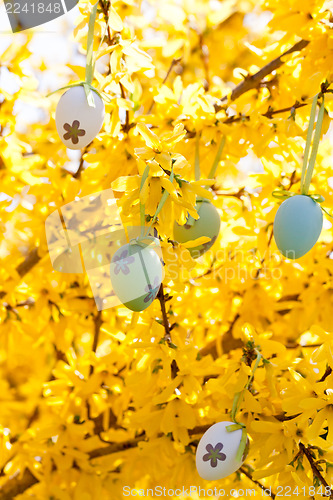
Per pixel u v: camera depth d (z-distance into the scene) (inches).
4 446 58.2
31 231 61.9
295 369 50.1
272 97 55.0
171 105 53.1
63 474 57.9
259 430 47.3
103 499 59.2
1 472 59.7
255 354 48.4
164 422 50.7
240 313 60.7
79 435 56.6
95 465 57.3
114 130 51.4
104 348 62.6
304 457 48.6
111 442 57.7
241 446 45.4
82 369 58.8
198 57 76.8
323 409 46.6
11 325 60.9
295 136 52.1
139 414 51.3
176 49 63.1
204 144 53.2
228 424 45.8
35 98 57.2
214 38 80.2
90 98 43.3
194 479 53.9
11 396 80.4
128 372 55.1
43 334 61.7
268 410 49.2
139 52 48.1
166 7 65.3
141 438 56.7
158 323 48.5
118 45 47.8
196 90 53.0
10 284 59.7
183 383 50.6
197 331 62.8
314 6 51.9
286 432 47.2
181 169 43.9
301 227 43.1
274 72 54.5
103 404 57.7
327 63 52.9
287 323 63.2
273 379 48.1
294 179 57.0
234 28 80.7
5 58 56.8
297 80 53.9
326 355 47.0
